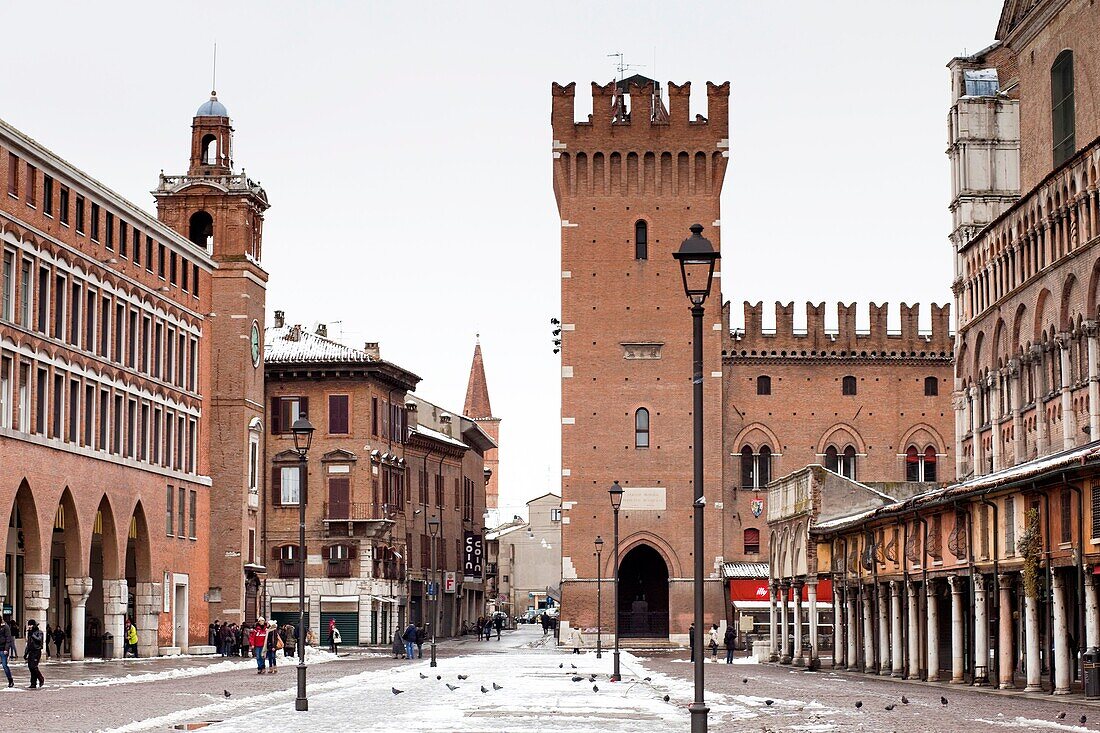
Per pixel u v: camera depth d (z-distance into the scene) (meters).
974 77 99.38
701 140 121.69
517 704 49.94
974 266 90.62
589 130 121.50
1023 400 82.56
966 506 63.12
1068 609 60.69
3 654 59.81
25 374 77.75
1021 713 45.56
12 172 76.56
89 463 85.00
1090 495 51.22
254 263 113.94
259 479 115.81
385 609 132.12
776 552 97.88
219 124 115.69
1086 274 71.44
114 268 89.62
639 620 124.31
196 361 104.62
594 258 121.12
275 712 46.09
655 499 119.62
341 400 128.50
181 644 100.44
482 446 185.75
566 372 120.25
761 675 75.12
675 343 120.56
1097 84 77.12
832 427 124.31
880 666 76.81
